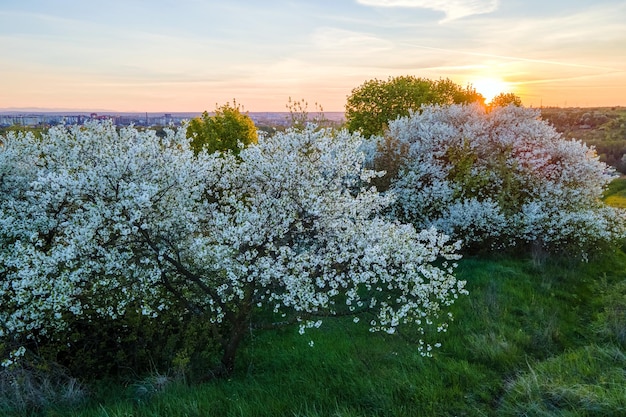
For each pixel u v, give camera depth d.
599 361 7.07
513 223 12.77
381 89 29.41
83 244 5.92
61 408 5.98
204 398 6.09
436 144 15.59
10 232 6.85
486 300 9.55
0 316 6.32
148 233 6.48
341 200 7.30
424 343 7.80
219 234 6.43
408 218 13.60
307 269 6.67
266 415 5.79
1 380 6.22
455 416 5.92
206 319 7.35
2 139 8.38
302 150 7.73
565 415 5.57
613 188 29.52
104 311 6.51
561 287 10.84
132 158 6.57
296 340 8.02
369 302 7.93
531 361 7.34
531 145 15.29
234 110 20.75
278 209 6.83
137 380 6.91
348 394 6.30
